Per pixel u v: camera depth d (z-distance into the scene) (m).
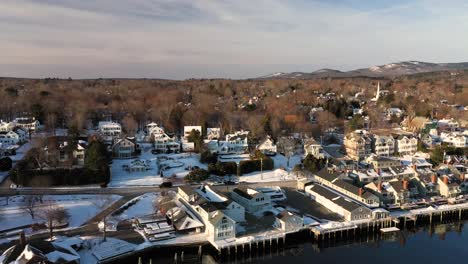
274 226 89.75
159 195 106.81
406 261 79.94
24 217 88.44
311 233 89.00
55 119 176.62
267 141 151.50
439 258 81.31
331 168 132.88
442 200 108.56
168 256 78.62
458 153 154.88
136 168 127.56
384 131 194.75
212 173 126.69
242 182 122.94
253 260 79.81
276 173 132.38
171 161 136.50
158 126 192.00
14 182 111.44
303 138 175.75
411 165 132.75
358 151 153.38
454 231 96.38
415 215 97.81
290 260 80.06
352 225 90.38
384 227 94.31
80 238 78.88
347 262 79.31
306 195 112.62
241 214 93.12
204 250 80.81
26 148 146.75
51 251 69.81
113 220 89.50
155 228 84.00
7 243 76.69
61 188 110.75
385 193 106.00
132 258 75.69
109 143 153.62
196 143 152.00
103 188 112.00
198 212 90.19
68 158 125.38
